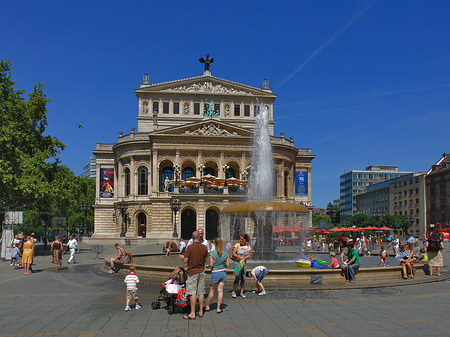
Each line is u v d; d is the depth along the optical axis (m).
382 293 16.72
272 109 85.69
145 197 73.06
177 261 28.55
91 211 105.75
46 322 12.36
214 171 79.88
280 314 13.17
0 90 46.25
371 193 161.75
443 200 113.81
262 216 25.55
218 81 84.06
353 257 18.75
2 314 13.46
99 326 11.87
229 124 72.94
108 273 22.62
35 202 48.94
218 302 13.45
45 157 46.47
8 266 30.36
